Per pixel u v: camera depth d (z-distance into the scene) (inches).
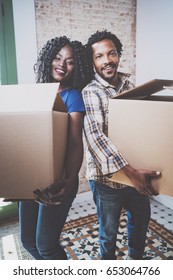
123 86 54.2
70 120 39.5
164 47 89.5
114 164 34.9
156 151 31.1
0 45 81.7
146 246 72.9
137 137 32.3
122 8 97.6
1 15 80.0
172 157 29.9
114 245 53.4
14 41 82.7
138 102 31.3
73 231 82.6
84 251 72.0
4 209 89.9
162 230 81.2
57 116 30.7
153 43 94.5
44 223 40.7
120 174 36.2
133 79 105.9
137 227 55.0
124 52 100.7
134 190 51.0
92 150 43.9
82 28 91.5
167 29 87.1
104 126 47.6
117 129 33.8
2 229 85.7
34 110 28.9
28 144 29.5
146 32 97.2
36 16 84.4
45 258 44.4
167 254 69.1
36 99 30.1
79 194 103.6
